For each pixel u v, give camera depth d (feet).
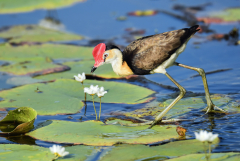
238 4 63.16
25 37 54.65
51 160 22.21
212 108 30.42
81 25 59.41
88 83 37.22
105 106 32.53
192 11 61.31
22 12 67.77
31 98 33.60
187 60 43.47
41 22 62.18
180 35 30.12
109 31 55.83
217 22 55.57
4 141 25.99
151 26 56.34
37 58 46.01
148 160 22.15
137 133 26.27
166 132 26.27
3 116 29.94
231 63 41.32
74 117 30.25
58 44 50.47
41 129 27.17
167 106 32.07
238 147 23.54
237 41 47.78
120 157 22.67
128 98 33.24
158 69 30.76
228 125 27.43
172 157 22.39
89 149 23.98
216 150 23.13
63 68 42.42
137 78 40.34
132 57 30.68
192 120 28.89
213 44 47.78
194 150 23.18
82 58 46.29
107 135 25.88
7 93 34.78
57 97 33.83
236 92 33.94
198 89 35.68
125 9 65.41
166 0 69.77
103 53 31.48
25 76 40.55
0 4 70.13
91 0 70.74
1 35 56.44
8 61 45.39
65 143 24.88
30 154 23.06
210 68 40.65
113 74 40.68
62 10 66.54
